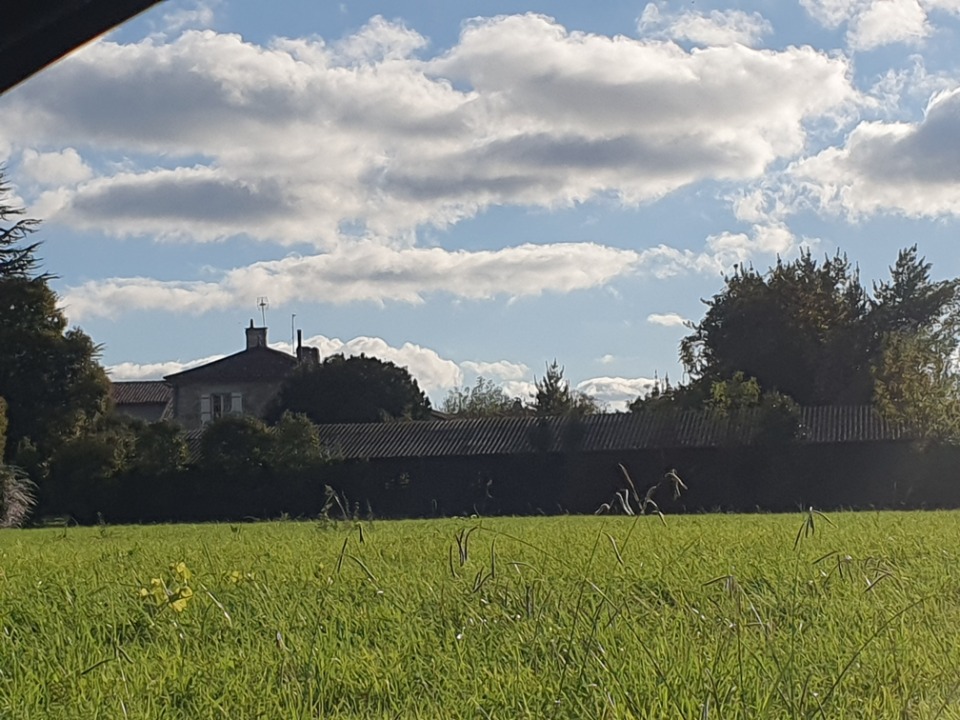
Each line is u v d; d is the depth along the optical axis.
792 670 6.73
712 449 55.22
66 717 6.57
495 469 57.81
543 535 20.80
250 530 32.34
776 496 54.38
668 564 11.99
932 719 6.00
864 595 10.33
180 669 7.71
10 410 70.25
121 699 6.70
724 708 6.16
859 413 56.59
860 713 6.25
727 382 60.06
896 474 53.31
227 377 94.31
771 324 77.38
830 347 77.69
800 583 10.95
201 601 10.73
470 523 26.69
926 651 7.68
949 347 59.47
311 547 18.89
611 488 56.44
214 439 57.72
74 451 58.00
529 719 6.13
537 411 78.12
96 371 72.56
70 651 8.48
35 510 57.66
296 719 6.37
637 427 57.66
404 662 7.82
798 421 55.19
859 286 81.88
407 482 58.28
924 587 11.00
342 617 9.56
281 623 9.35
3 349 70.25
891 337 66.00
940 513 34.81
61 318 72.38
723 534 19.44
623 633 8.07
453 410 105.62
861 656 7.49
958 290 80.88
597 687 6.50
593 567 12.07
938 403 53.53
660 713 6.08
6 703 6.90
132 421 75.56
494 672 7.16
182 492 57.31
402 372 86.06
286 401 83.81
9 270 71.00
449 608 9.81
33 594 12.30
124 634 9.53
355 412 82.75
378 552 16.61
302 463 57.62
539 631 8.20
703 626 8.34
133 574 13.80
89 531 38.31
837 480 54.03
